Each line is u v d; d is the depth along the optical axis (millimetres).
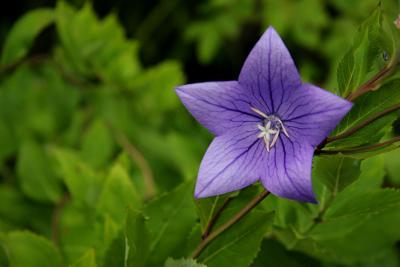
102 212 492
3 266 504
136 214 429
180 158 602
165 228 464
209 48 942
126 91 727
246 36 1025
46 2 1082
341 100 401
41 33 996
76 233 533
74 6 1007
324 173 436
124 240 452
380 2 422
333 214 476
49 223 621
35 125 713
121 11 1100
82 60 708
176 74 729
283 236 485
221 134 431
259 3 925
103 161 660
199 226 463
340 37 893
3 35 1061
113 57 716
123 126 716
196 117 427
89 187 545
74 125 723
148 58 1087
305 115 414
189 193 468
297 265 492
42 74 722
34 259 505
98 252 483
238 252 443
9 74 704
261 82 422
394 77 415
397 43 411
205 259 445
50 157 631
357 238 501
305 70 916
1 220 617
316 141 408
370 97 420
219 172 424
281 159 420
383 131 427
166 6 1053
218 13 952
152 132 722
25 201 626
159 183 666
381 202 467
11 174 707
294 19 888
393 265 539
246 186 428
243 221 442
